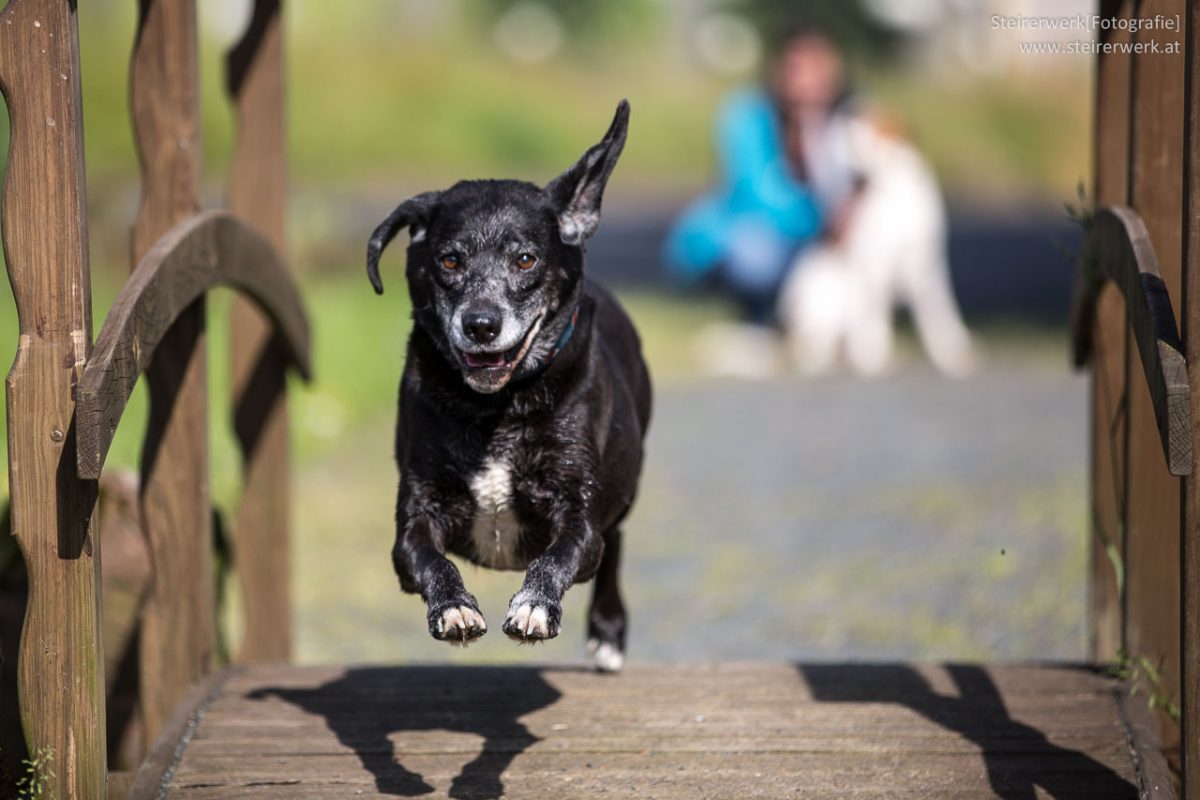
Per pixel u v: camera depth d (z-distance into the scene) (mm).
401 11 63219
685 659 10945
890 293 24109
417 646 11523
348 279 24750
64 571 6152
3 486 10172
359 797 6930
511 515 7340
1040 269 33000
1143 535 8062
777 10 65438
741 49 68375
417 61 52562
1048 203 46156
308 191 36375
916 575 13109
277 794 6973
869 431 19094
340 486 16406
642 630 11703
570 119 53750
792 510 15383
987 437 18609
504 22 71250
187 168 8148
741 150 23703
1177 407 5902
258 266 8789
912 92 56062
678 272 30250
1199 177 5949
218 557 10031
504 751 7426
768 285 24156
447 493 7234
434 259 7152
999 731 7625
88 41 32875
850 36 61125
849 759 7316
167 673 8227
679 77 66875
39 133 5961
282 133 10070
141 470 8281
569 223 7324
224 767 7250
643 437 8859
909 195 23500
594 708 8008
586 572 7082
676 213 42938
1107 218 7777
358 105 47219
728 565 13508
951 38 60594
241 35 10031
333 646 11461
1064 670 8484
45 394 6059
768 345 24328
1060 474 16641
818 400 21219
